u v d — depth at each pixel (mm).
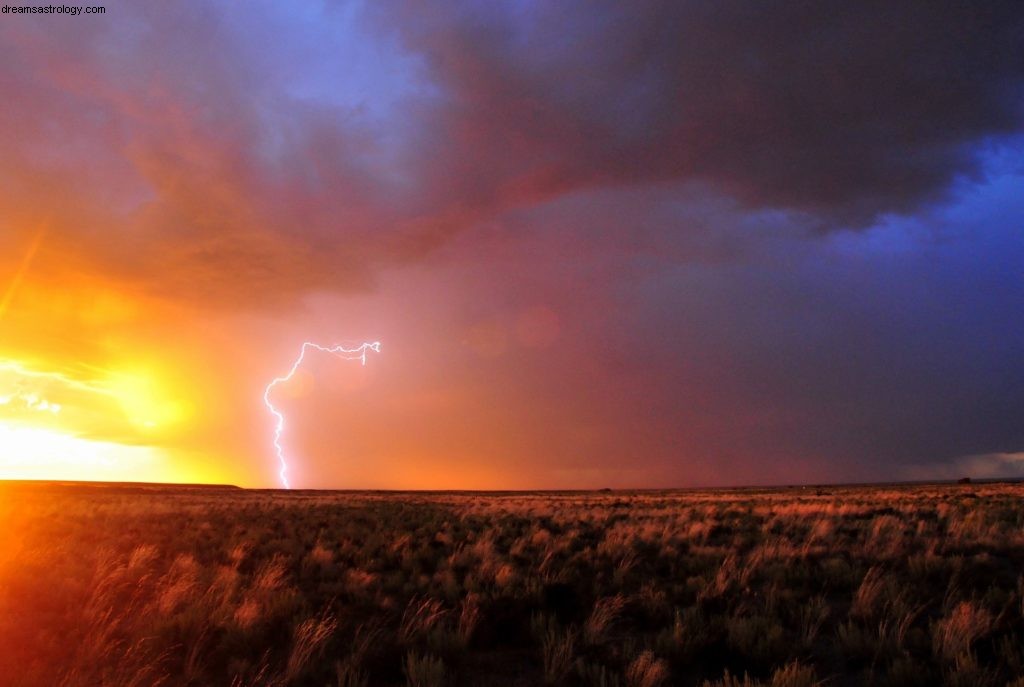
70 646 7625
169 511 30312
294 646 7457
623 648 7473
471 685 6781
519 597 9414
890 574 9961
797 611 8609
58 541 15727
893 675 6289
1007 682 5961
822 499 39031
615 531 17703
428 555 14203
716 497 52219
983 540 13750
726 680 6043
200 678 6969
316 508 34156
